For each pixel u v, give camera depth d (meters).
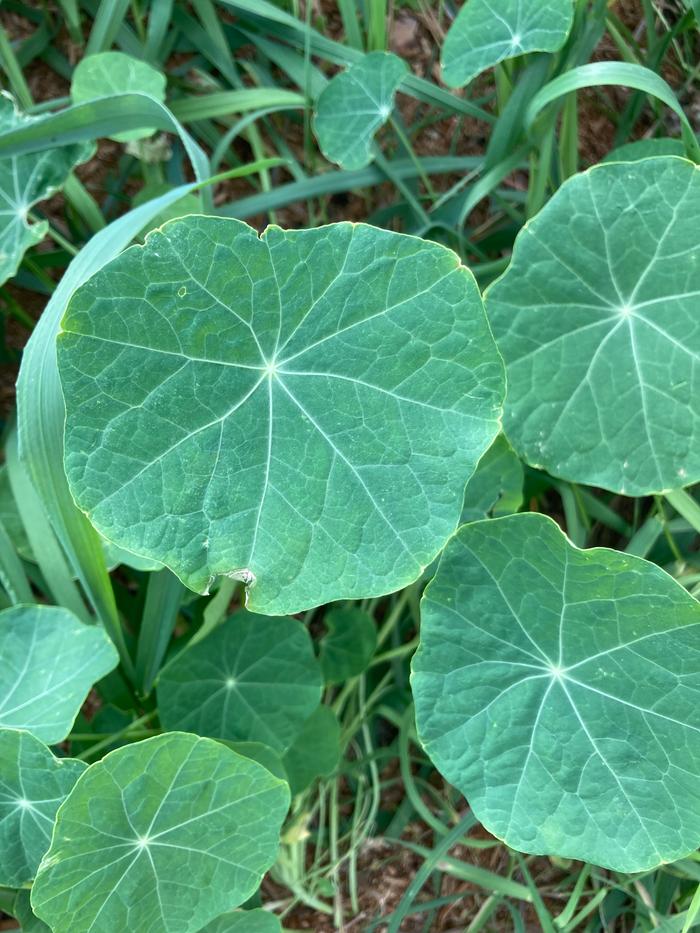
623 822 0.18
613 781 0.18
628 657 0.19
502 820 0.18
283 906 0.28
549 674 0.19
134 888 0.19
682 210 0.19
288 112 0.30
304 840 0.27
